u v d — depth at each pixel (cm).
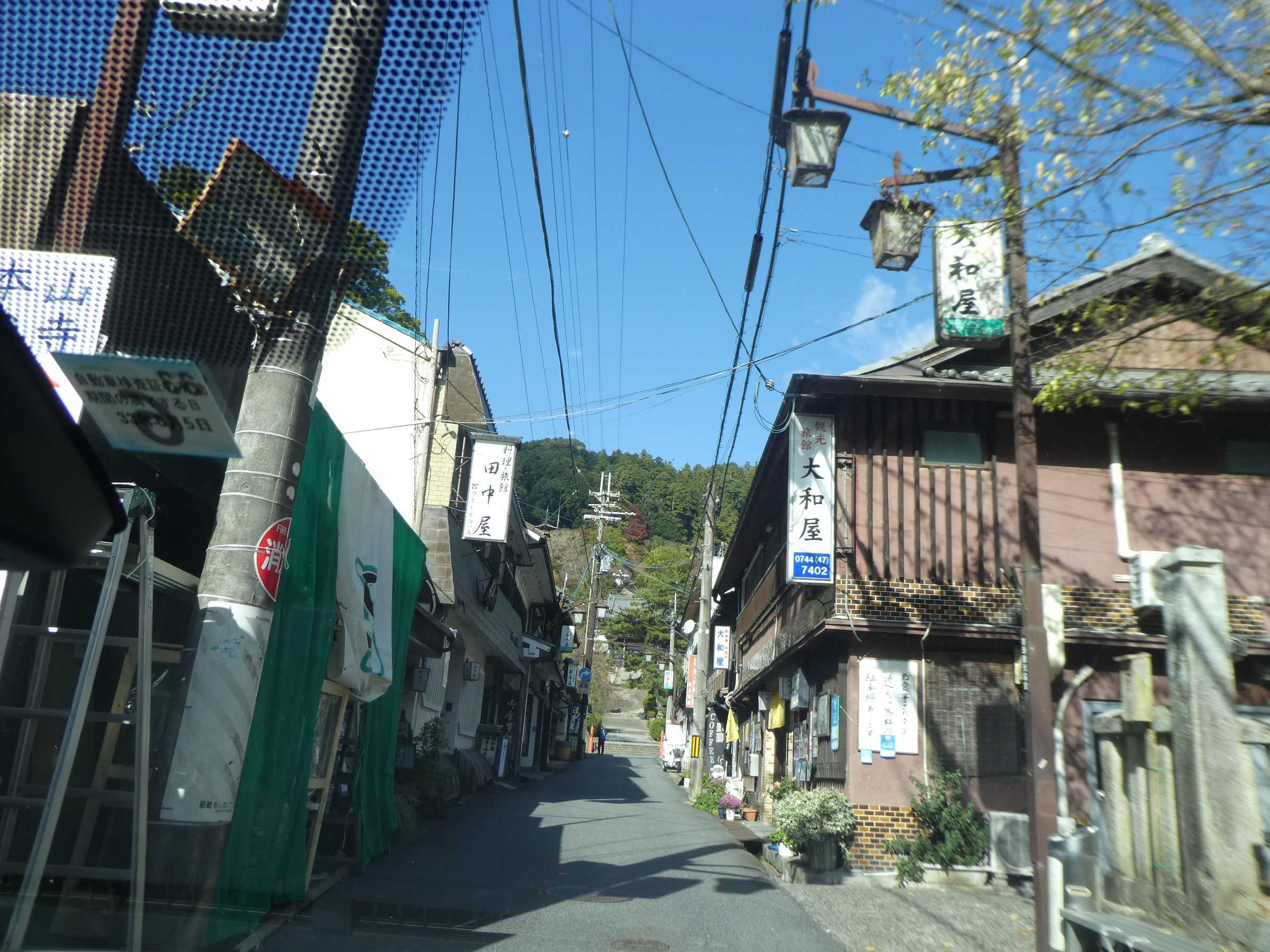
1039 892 710
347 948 629
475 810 1625
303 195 402
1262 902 551
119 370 404
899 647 1192
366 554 866
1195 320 898
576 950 666
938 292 1084
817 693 1393
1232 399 1168
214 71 370
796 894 995
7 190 397
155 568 594
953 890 1074
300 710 710
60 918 543
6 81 373
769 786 1833
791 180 827
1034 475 791
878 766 1159
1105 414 1252
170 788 562
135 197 401
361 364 1537
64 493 269
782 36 764
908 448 1236
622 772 3712
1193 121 664
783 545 1598
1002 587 1194
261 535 617
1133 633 1170
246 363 466
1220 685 595
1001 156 766
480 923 734
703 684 2212
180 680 587
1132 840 667
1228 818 570
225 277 426
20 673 587
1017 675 1156
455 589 1572
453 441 1681
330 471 762
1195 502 1233
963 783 1149
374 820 990
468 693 2089
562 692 4209
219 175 398
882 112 809
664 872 1062
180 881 551
